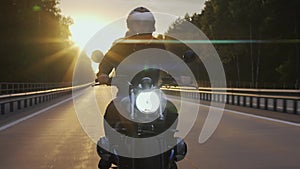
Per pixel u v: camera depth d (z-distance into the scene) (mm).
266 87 70688
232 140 14273
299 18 68875
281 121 19969
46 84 65438
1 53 69188
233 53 86000
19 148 12703
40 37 83312
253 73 80125
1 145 13297
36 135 15602
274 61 79250
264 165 10180
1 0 67875
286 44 74125
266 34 76625
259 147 12797
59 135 15570
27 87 50250
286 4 69188
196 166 10125
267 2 71125
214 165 10227
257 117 22312
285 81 67125
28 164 10344
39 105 34469
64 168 9859
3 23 68062
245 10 79438
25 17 71812
